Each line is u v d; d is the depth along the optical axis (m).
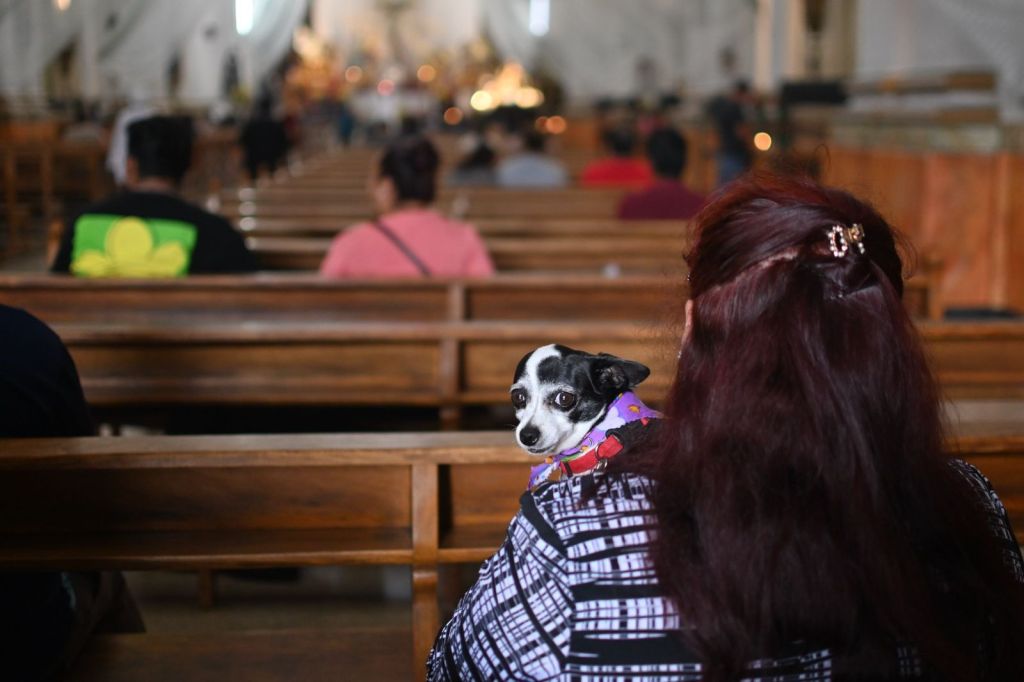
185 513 2.35
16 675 2.26
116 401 3.71
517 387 1.85
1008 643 1.39
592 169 10.24
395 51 29.42
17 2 10.01
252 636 2.49
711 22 17.02
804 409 1.28
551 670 1.34
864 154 10.44
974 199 8.80
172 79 13.69
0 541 2.30
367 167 11.84
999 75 8.91
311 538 2.34
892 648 1.32
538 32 23.70
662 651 1.31
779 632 1.29
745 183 1.42
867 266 1.33
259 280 4.50
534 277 4.68
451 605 3.70
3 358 2.34
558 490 1.43
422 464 2.29
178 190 5.01
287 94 22.42
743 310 1.32
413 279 4.59
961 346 3.93
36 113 11.45
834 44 13.98
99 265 4.76
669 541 1.31
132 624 2.92
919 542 1.37
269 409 4.34
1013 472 2.52
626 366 1.81
